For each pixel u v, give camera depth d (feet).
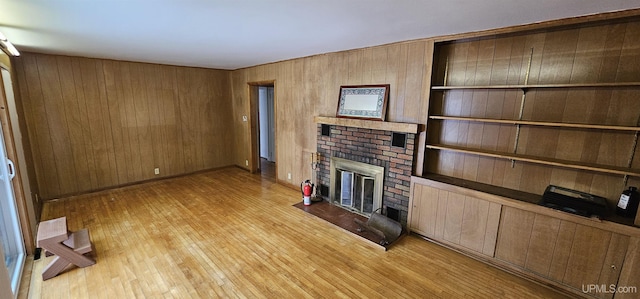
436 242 10.54
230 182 17.87
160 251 9.82
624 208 7.24
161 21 7.90
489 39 9.31
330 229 11.62
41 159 13.76
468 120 9.97
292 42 10.71
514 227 8.59
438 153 11.06
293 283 8.27
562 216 7.67
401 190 11.30
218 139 20.71
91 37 9.78
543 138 8.71
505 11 6.91
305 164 15.58
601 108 7.70
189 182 17.78
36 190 12.96
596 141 7.87
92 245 10.14
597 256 7.30
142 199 14.67
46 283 8.07
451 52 10.16
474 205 9.37
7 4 6.42
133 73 16.21
